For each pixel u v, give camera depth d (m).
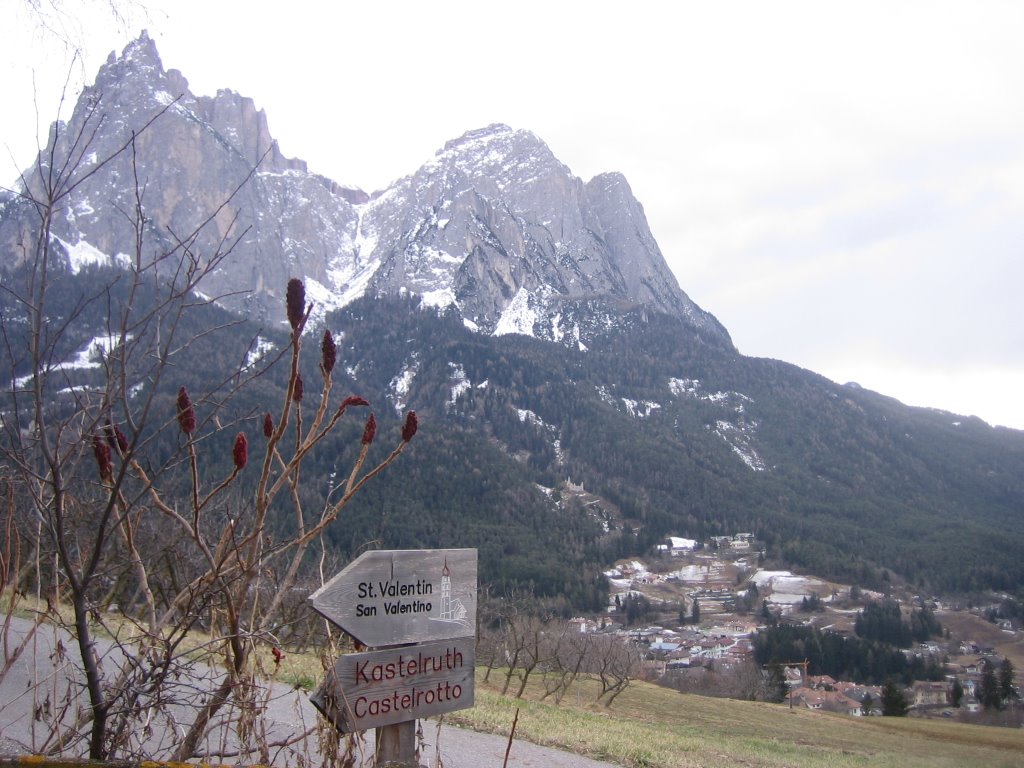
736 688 58.66
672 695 39.53
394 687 3.52
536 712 17.12
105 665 4.52
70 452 2.42
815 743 25.42
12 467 2.33
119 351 2.38
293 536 3.21
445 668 3.70
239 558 2.82
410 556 3.62
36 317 2.29
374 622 3.47
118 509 2.60
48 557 2.77
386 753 3.55
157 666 2.81
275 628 3.30
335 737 3.43
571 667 31.95
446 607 3.74
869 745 27.12
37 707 3.11
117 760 2.65
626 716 25.88
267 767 3.09
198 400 2.61
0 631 3.31
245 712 3.11
